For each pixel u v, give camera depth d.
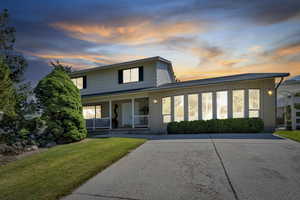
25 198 3.15
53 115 8.80
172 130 11.90
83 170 4.43
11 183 3.84
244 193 3.04
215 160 4.85
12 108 7.24
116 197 3.11
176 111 12.47
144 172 4.24
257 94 10.46
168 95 12.83
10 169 4.78
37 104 8.82
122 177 4.00
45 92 8.98
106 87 16.81
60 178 3.99
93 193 3.29
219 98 11.29
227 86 11.12
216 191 3.17
